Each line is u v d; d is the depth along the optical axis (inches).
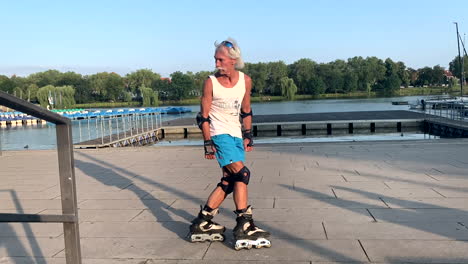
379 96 4362.7
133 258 127.2
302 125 1137.4
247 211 132.0
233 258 124.4
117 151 402.9
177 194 213.5
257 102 3806.6
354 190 207.5
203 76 4808.1
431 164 272.2
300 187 218.7
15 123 2001.7
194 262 122.4
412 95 4375.0
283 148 378.0
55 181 261.4
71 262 80.4
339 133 1118.4
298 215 167.3
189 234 142.8
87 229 158.1
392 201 184.2
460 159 286.7
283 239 139.6
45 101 3592.5
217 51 125.2
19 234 154.3
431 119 1070.4
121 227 159.5
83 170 303.0
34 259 129.8
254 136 1111.6
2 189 240.8
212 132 131.3
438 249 126.2
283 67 4456.2
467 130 829.2
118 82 4399.6
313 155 331.9
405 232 142.7
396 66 4874.5
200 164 308.3
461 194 192.1
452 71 4923.7
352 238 138.5
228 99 128.5
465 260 117.4
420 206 174.7
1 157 383.9
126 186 238.2
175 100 4576.8
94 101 4584.2
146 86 4468.5
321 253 126.1
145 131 1123.3
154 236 147.6
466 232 140.6
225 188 135.8
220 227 138.9
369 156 316.2
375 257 121.6
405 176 237.3
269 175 255.3
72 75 4586.6
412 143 374.3
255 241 130.0
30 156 385.4
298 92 4672.7
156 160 338.3
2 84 3880.4
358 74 4623.5
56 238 149.3
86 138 1180.5
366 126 1141.1
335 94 4515.3
